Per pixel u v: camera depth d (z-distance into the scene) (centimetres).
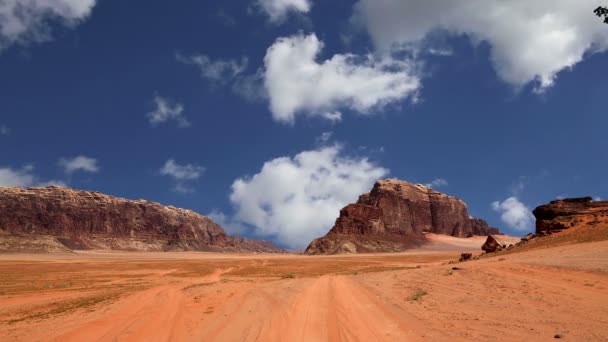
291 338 1368
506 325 1386
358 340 1314
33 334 1619
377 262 11538
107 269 8775
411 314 1716
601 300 1680
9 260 14925
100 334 1556
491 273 2912
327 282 3544
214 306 2172
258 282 3881
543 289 2048
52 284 4669
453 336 1289
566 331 1249
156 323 1739
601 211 5516
